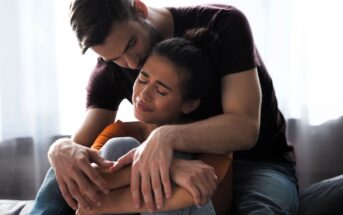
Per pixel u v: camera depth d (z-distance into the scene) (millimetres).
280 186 1345
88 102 1487
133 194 1041
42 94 1849
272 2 1770
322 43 1790
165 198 1028
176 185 1037
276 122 1473
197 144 1125
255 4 1772
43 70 1832
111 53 1144
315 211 1365
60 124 1879
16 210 1537
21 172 1959
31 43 1820
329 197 1383
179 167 1049
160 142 1070
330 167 1924
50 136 1886
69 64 1835
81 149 1142
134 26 1153
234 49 1266
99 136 1331
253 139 1203
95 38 1093
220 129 1159
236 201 1337
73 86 1851
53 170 1220
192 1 1769
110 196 1085
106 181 1090
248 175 1399
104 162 1117
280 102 1824
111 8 1096
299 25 1774
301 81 1806
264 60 1801
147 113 1206
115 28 1104
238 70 1256
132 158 1085
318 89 1824
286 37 1784
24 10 1806
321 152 1905
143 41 1185
